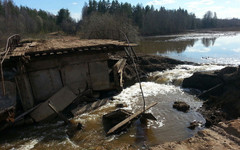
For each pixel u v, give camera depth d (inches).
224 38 2005.4
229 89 437.7
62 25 2751.0
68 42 632.4
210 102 443.5
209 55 1072.2
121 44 495.8
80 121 393.1
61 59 460.1
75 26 2581.2
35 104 439.8
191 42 1752.0
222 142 195.6
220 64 797.2
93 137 335.9
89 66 490.3
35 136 348.8
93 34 1126.4
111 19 1198.9
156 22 3289.9
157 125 370.0
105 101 489.7
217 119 365.7
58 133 355.3
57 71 462.3
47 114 405.1
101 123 382.3
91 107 450.9
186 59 968.9
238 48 1277.1
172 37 2460.6
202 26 4906.5
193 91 549.6
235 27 4515.3
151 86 618.5
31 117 398.9
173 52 1211.2
